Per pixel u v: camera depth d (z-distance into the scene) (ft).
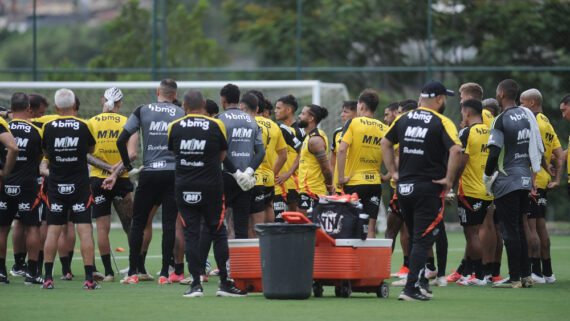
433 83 85.92
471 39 271.08
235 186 97.40
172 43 291.38
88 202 96.22
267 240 83.56
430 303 83.35
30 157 102.01
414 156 84.17
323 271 86.48
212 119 86.48
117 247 169.99
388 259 89.97
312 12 295.07
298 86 203.92
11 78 328.08
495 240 107.96
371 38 282.36
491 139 98.27
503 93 100.63
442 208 84.79
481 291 96.63
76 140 94.32
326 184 109.29
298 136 119.65
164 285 100.89
